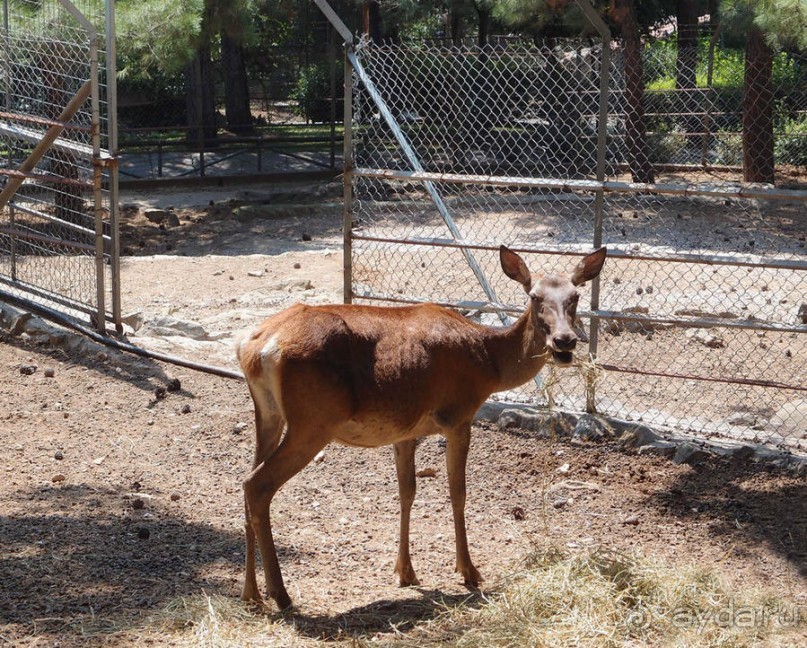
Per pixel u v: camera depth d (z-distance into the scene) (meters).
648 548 5.83
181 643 4.55
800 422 7.65
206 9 18.23
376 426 5.11
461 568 5.38
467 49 8.81
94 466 6.88
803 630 4.79
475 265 7.64
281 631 4.72
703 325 6.92
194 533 5.94
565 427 7.37
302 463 4.95
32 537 5.70
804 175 19.94
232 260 13.89
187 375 8.54
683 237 15.36
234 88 27.23
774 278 12.22
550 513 6.34
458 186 19.19
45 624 4.68
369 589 5.32
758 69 17.97
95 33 8.80
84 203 12.47
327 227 17.62
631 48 17.59
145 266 13.34
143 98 27.02
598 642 4.61
